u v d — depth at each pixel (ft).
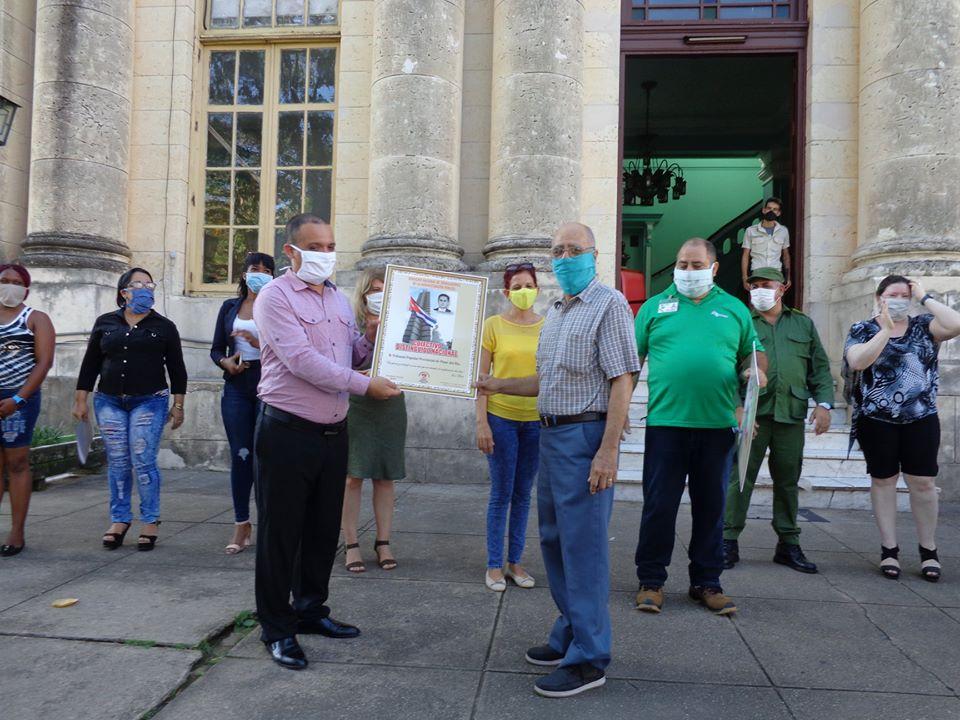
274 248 29.71
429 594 13.58
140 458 16.17
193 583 13.84
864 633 12.03
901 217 24.11
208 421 26.04
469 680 10.08
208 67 30.01
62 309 26.20
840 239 26.86
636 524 19.51
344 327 11.31
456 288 11.46
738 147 51.96
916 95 24.09
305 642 11.30
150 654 10.55
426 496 22.41
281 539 10.59
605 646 9.77
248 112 29.86
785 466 15.80
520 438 14.16
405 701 9.45
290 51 29.73
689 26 28.14
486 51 28.02
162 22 29.01
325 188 29.53
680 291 13.39
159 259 28.76
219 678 10.07
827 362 16.16
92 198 26.99
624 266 54.24
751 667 10.64
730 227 51.96
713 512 13.20
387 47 25.86
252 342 16.11
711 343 13.17
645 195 45.80
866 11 25.76
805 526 19.54
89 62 27.07
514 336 14.15
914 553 17.07
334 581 14.29
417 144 25.48
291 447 10.58
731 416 13.21
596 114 27.89
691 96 44.75
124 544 16.55
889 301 14.99
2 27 28.71
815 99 27.09
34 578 14.02
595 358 10.00
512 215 25.54
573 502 9.87
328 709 9.21
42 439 23.91
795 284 27.94
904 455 15.31
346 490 15.08
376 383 10.73
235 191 29.89
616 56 27.94
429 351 11.32
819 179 27.02
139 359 16.35
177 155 28.89
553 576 10.52
